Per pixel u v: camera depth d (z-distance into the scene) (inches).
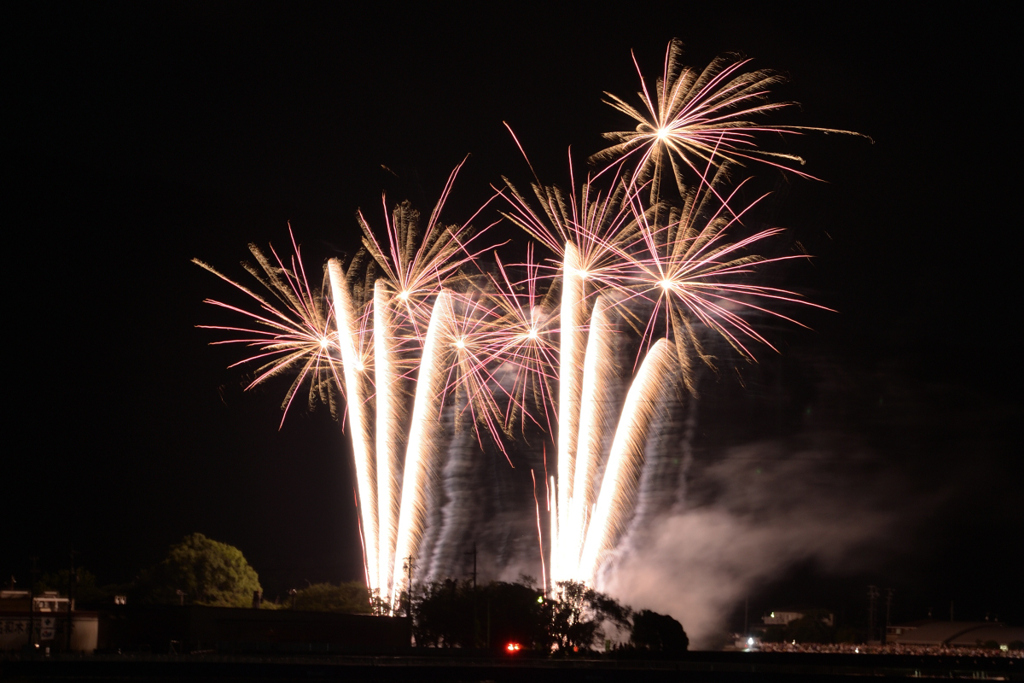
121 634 3447.3
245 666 2400.3
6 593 3631.9
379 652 3112.7
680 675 2468.0
